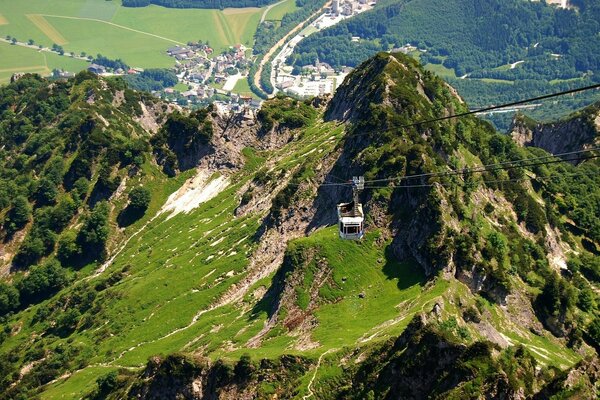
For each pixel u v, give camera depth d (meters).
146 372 159.12
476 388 101.56
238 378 141.38
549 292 156.00
